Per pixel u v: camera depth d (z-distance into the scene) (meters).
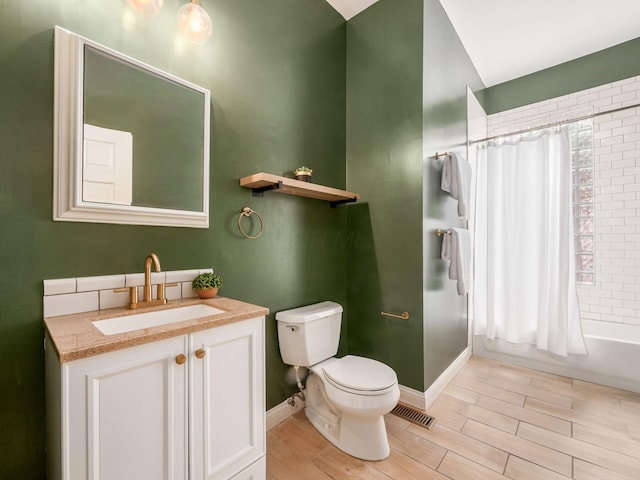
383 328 2.13
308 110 2.05
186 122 1.37
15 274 0.97
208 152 1.44
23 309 0.99
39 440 1.03
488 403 1.99
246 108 1.66
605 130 2.76
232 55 1.60
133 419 0.84
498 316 2.71
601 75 2.79
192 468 0.97
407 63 2.03
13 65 0.96
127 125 1.19
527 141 2.58
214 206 1.51
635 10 2.28
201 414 1.00
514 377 2.39
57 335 0.84
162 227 1.32
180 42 1.38
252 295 1.69
